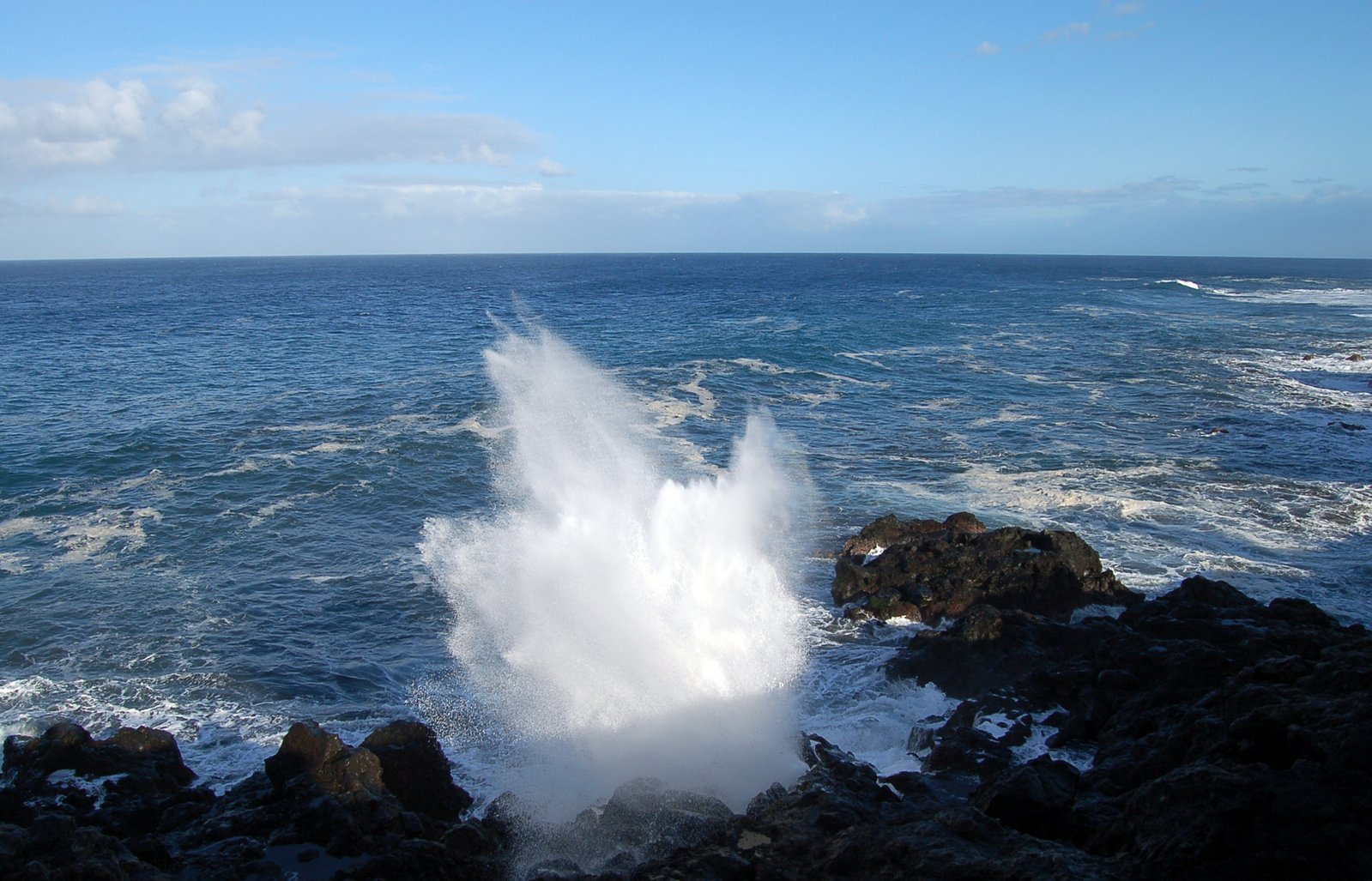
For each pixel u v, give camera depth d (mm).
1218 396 38375
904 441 30609
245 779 11766
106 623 16953
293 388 40750
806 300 93000
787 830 9555
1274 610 14695
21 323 69938
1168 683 12516
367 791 10523
